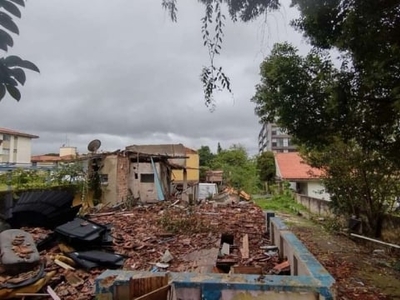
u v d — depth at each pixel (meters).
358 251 8.35
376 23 4.33
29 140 31.50
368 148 7.13
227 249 7.27
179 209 12.92
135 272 3.12
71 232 6.34
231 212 12.95
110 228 7.64
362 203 9.81
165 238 8.19
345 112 5.92
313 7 4.93
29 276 4.95
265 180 35.41
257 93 7.64
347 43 4.75
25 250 5.43
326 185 11.08
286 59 6.56
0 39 1.14
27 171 11.75
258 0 4.08
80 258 5.89
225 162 39.97
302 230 11.31
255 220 10.99
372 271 6.60
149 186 16.62
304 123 6.65
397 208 9.25
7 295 4.59
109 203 14.59
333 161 9.99
